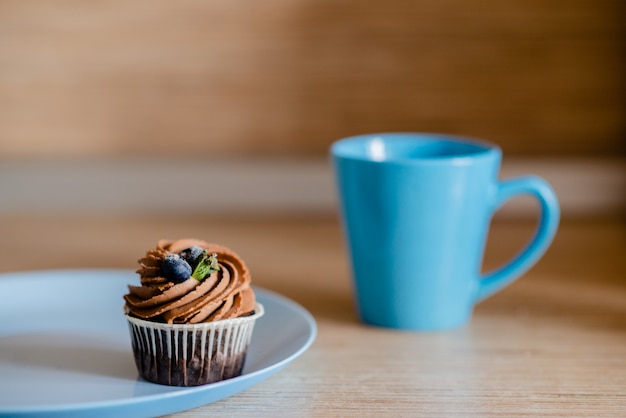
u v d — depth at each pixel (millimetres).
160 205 1048
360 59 1061
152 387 595
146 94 1073
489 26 1053
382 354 664
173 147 1087
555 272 839
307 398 601
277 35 1055
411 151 750
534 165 1037
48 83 1071
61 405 531
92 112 1078
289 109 1074
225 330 592
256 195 1047
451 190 674
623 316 734
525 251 715
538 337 694
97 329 682
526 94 1071
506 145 1084
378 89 1068
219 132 1082
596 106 1076
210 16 1051
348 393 607
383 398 601
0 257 869
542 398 602
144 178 1042
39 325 685
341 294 779
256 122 1077
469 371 639
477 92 1069
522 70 1064
